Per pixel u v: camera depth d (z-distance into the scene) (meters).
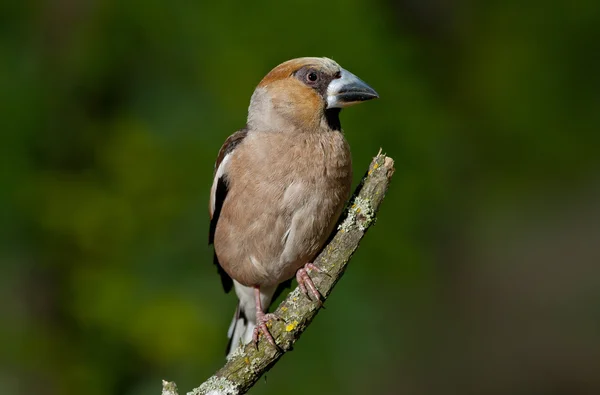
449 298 13.54
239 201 7.76
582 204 14.40
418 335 12.17
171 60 11.95
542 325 14.62
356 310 10.77
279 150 7.64
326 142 7.75
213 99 11.53
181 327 10.67
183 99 11.73
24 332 11.27
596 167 13.62
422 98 12.27
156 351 10.80
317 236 7.77
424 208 11.82
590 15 13.59
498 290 14.45
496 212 13.52
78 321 11.39
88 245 11.29
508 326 14.43
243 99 11.32
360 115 11.45
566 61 13.58
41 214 11.23
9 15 12.05
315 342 10.66
